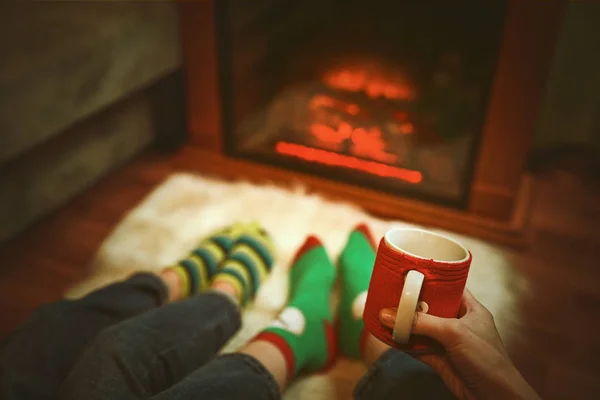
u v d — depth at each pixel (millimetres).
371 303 655
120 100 1569
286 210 1438
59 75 1217
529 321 1227
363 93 1585
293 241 1324
